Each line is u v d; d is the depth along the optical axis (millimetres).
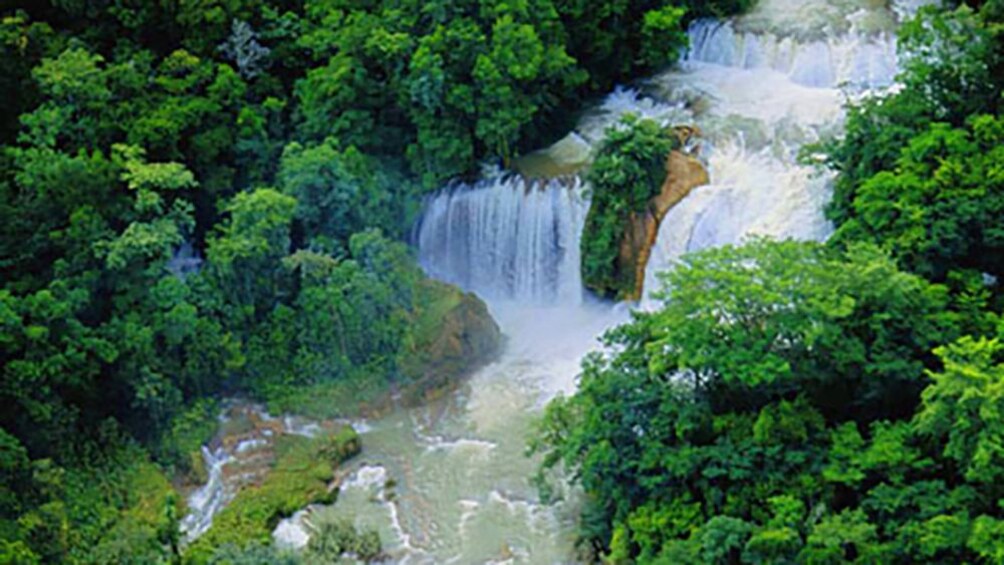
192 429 50062
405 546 44844
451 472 48469
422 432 50812
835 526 37438
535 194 57438
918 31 52562
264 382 52500
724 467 40438
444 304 54344
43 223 51125
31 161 52594
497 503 46781
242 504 46375
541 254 57969
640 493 42219
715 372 42031
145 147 55031
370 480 48375
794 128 57594
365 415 51781
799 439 40531
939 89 51688
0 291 47406
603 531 43125
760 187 54906
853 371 41969
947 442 39094
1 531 41688
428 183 57875
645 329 43906
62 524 43875
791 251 43062
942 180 46750
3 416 46844
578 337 55844
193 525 45938
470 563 43812
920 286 42438
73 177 51219
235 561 40688
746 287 40812
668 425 41906
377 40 56438
